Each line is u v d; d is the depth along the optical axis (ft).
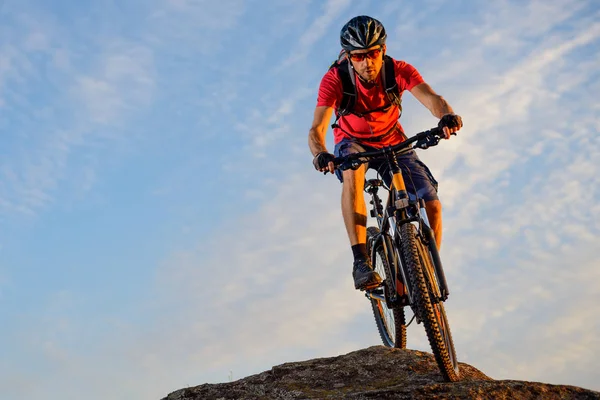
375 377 13.07
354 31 13.75
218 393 12.92
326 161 13.14
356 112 14.58
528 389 11.37
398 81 14.47
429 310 11.94
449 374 12.14
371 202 15.10
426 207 14.10
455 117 12.70
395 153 13.26
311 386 13.03
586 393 11.35
